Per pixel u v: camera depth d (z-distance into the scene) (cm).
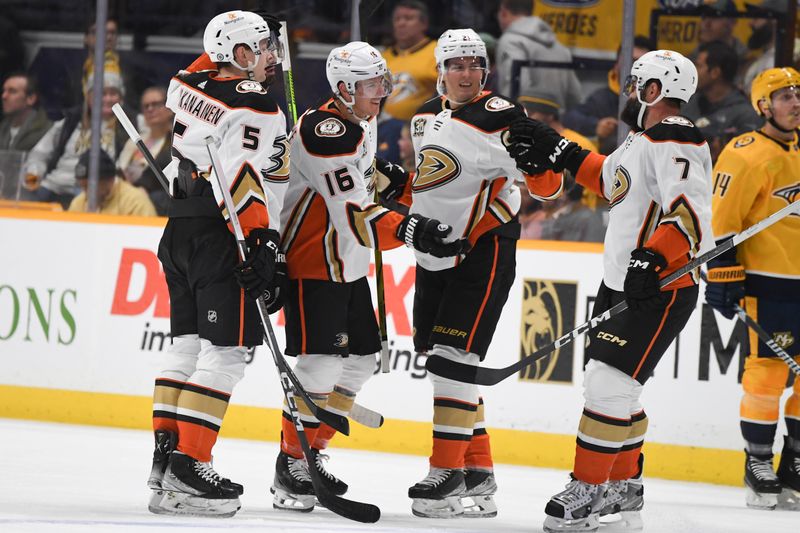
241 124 1308
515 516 1537
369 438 2189
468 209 1446
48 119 2908
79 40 2927
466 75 1438
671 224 1277
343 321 1433
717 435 2012
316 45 2905
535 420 2103
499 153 1429
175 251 1354
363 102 1395
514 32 2841
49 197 2870
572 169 1398
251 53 1373
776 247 1803
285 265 1430
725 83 2712
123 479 1662
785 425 1817
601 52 2792
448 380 1441
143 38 2955
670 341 1356
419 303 1529
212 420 1313
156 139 2878
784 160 1784
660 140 1302
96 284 2334
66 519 1244
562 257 2103
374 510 1296
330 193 1376
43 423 2314
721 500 1842
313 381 1434
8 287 2386
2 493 1458
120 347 2312
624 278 1343
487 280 1455
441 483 1441
